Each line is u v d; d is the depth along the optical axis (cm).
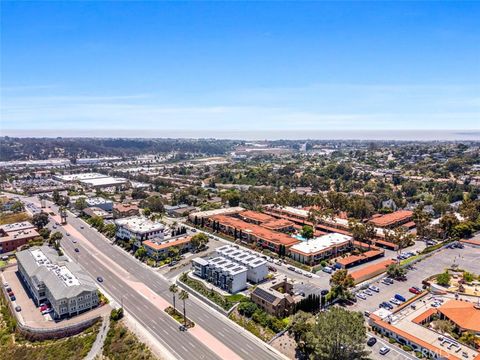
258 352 10938
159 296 14675
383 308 12794
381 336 11381
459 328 11438
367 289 14700
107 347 11481
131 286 15600
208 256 18775
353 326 9438
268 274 16388
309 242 19300
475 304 12650
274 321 12019
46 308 13925
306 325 10938
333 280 14150
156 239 19788
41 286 14312
